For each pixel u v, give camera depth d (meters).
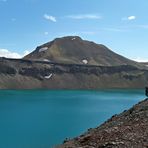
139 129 21.30
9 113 148.12
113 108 171.75
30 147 65.56
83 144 21.81
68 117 129.12
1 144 69.44
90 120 115.75
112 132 22.05
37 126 103.31
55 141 71.88
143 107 31.64
